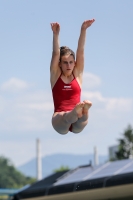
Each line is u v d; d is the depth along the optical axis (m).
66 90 20.17
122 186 37.53
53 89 20.25
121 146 85.19
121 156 84.75
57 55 20.14
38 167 106.81
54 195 43.19
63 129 19.94
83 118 19.00
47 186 44.25
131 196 37.50
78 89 20.33
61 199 43.09
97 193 39.78
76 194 41.28
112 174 39.34
